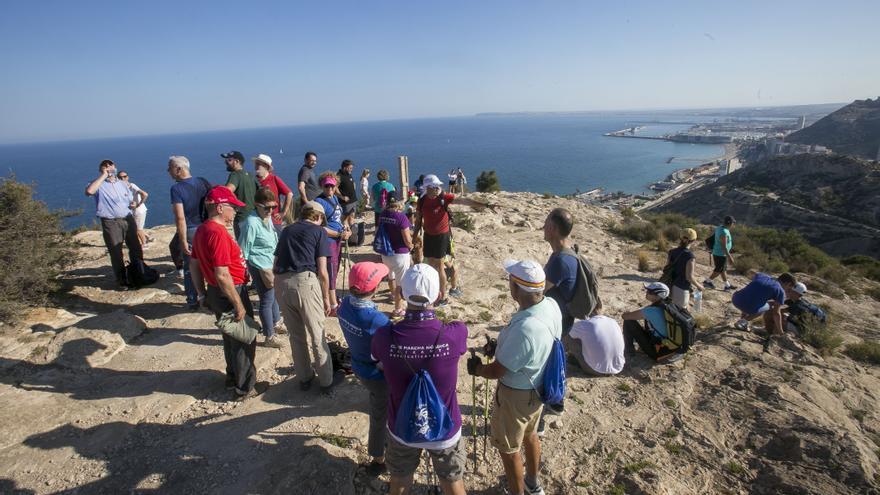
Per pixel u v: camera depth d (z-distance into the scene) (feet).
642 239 44.42
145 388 14.96
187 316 20.43
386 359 9.07
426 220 21.29
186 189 19.57
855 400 16.39
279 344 17.63
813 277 37.96
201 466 11.63
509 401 9.97
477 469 12.25
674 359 18.04
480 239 37.76
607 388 16.47
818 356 19.89
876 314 30.89
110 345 16.96
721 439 13.57
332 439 12.67
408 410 8.84
